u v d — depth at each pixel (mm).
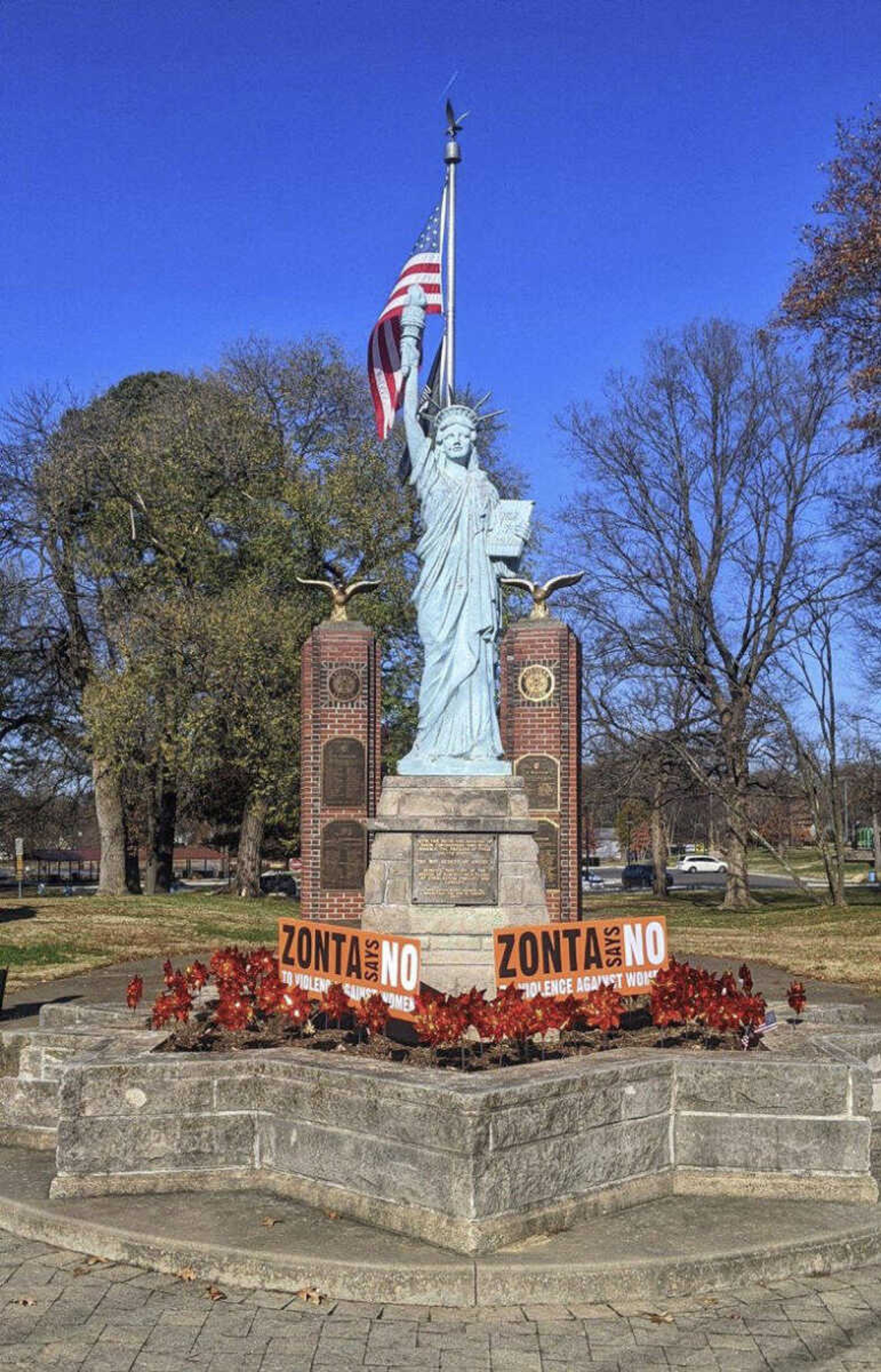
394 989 9688
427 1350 6352
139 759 38656
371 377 15867
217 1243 7387
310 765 21828
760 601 40719
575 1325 6672
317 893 21500
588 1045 9664
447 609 13664
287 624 34531
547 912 12570
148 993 18562
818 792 42312
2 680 39594
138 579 36969
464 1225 7238
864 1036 10133
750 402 40500
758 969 22906
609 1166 8062
